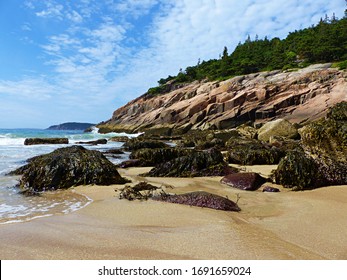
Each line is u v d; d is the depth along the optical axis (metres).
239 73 66.62
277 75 49.84
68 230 4.27
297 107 39.47
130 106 68.81
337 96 37.16
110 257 3.37
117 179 8.26
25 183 7.70
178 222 4.67
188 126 45.31
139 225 4.52
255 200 6.26
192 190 7.32
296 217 4.96
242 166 11.48
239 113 41.97
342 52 57.72
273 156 12.32
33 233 4.13
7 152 17.59
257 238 3.94
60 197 6.66
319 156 8.01
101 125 72.25
